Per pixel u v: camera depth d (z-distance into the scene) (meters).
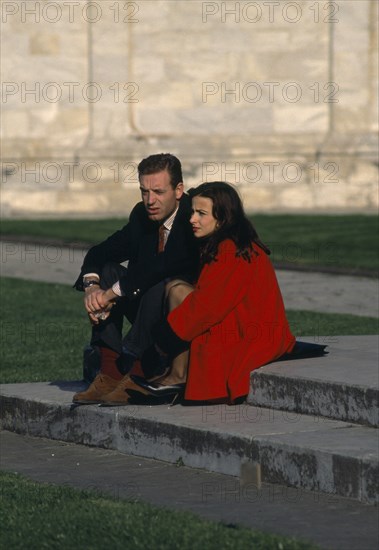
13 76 81.19
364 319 37.28
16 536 17.11
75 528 17.30
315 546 16.50
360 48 82.88
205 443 21.06
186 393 22.88
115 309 23.72
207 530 17.12
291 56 83.06
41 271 50.97
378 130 83.50
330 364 23.52
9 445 23.83
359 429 20.83
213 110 83.12
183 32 82.75
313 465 19.39
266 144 83.06
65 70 81.75
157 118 83.00
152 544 16.48
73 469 21.61
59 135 81.94
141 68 82.62
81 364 31.34
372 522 17.81
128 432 22.56
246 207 82.56
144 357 23.22
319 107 83.25
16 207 80.94
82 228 66.81
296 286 45.97
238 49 83.00
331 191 82.88
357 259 52.31
